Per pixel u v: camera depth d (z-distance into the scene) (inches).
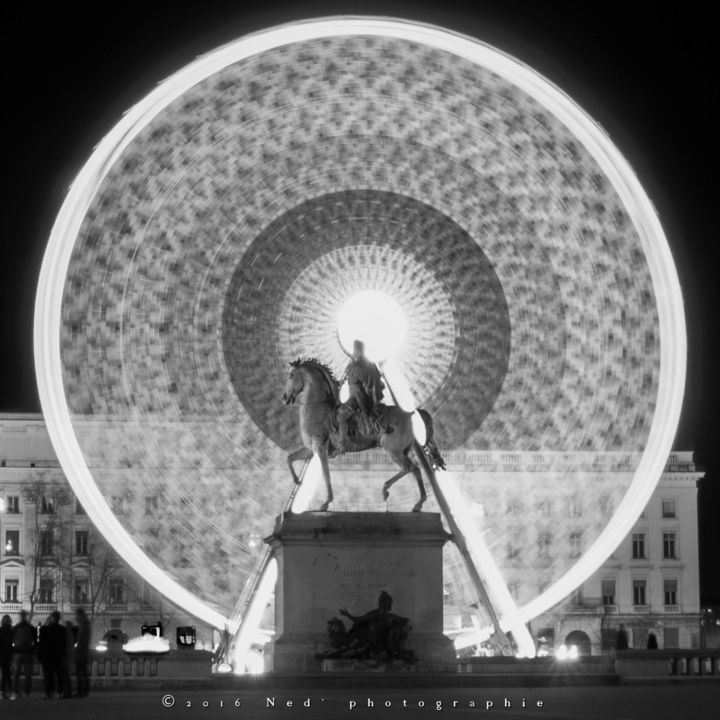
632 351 2516.0
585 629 4854.8
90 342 2532.0
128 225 2492.6
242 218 2474.2
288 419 2475.4
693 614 4958.2
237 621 2063.2
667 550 4987.7
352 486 2849.4
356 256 2281.0
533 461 3078.2
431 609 1793.8
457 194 2472.9
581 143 2399.1
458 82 2471.7
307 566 1787.6
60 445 2167.8
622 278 2491.4
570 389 2503.7
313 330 2244.1
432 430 1877.5
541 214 2471.7
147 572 2133.4
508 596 1987.0
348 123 2482.8
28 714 1326.3
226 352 2471.7
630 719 1230.3
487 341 2407.7
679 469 5019.7
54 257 2186.3
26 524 4682.6
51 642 1601.9
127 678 1753.2
